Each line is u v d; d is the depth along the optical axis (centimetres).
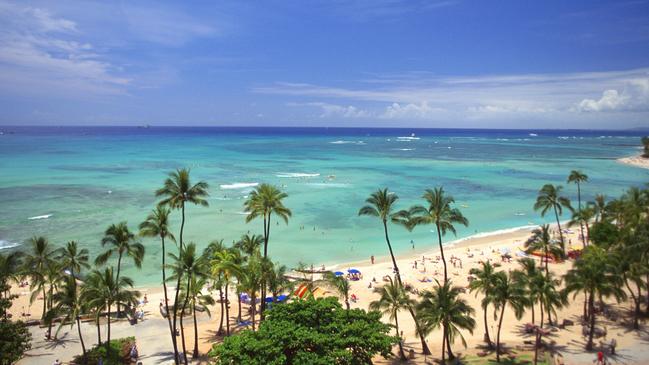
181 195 4419
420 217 5256
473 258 7350
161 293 5938
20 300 5666
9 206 10000
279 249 7812
